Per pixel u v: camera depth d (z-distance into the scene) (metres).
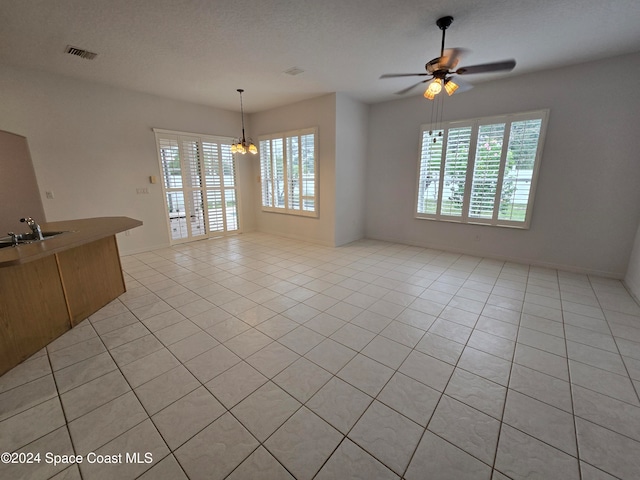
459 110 4.50
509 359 2.15
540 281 3.66
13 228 4.25
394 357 2.18
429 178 5.02
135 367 2.08
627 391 1.83
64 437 1.52
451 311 2.90
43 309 2.31
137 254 4.94
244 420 1.63
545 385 1.89
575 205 3.82
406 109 5.11
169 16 2.47
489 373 2.01
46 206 4.00
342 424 1.60
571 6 2.33
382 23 2.60
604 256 3.74
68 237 2.39
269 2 2.29
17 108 3.65
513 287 3.48
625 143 3.43
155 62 3.45
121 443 1.49
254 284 3.63
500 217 4.39
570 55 3.29
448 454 1.43
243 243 5.74
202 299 3.20
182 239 5.64
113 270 3.20
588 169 3.67
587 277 3.78
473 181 4.54
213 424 1.60
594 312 2.85
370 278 3.83
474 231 4.75
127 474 1.33
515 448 1.46
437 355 2.21
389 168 5.52
